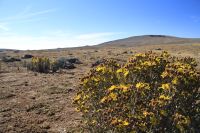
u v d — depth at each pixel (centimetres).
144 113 666
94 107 827
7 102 1220
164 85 751
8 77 1788
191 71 800
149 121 665
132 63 880
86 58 3281
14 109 1134
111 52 4753
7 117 1048
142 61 927
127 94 743
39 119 1037
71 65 2352
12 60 2875
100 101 802
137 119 666
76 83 1603
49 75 1903
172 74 788
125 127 653
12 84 1562
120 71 880
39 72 2059
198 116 789
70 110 1128
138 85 750
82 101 877
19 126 972
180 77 757
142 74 863
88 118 832
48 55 4131
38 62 2120
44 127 970
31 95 1333
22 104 1195
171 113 708
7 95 1314
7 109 1129
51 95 1339
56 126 979
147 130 664
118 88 765
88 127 834
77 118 1041
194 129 761
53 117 1059
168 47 6581
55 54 4388
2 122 1001
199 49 5566
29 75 1888
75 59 2727
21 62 2700
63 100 1258
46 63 2133
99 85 873
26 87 1490
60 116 1066
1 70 2116
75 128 952
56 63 2295
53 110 1127
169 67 865
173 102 734
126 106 713
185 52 4878
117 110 720
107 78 889
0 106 1166
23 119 1034
